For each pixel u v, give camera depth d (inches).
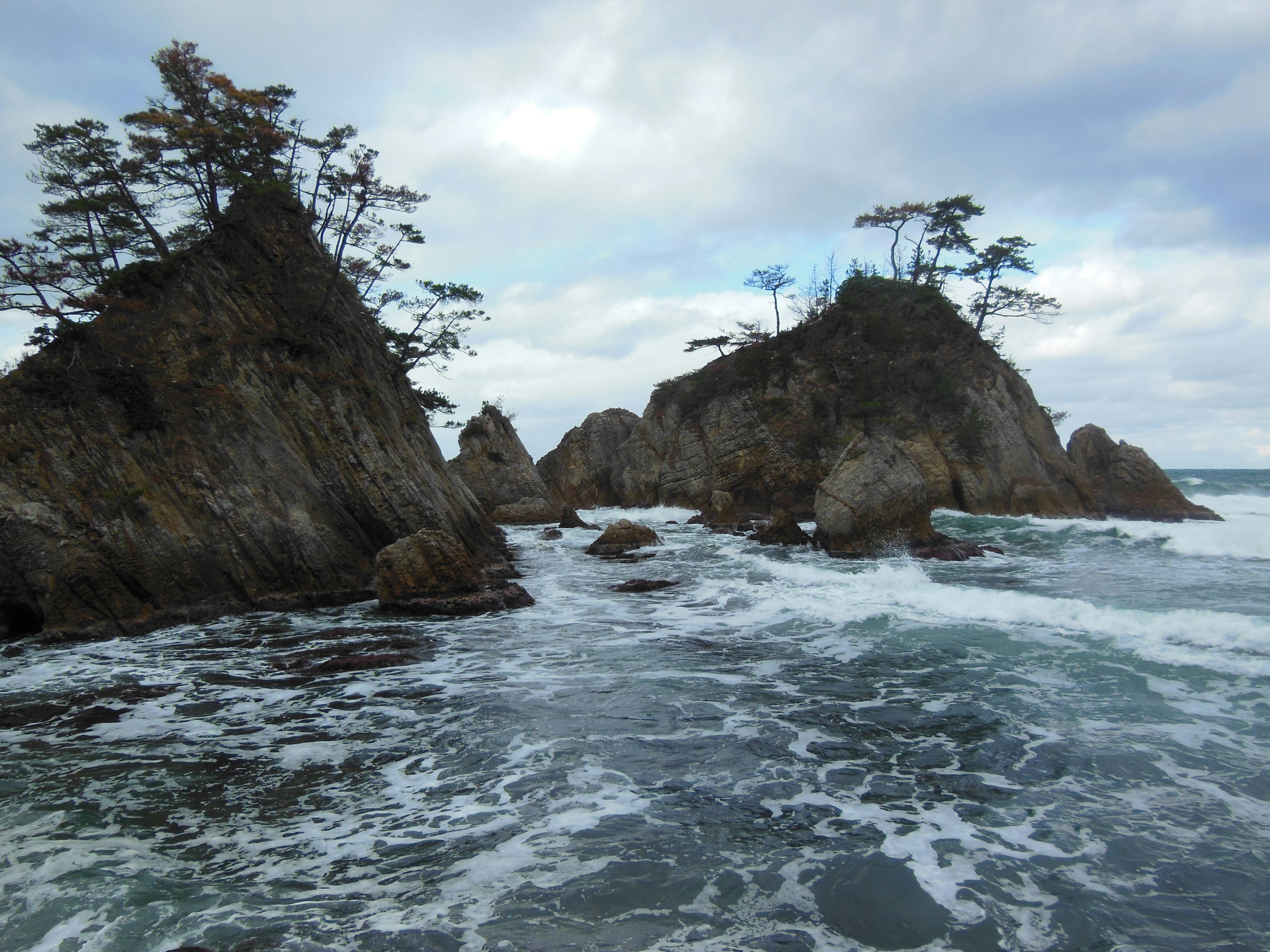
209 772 374.6
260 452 911.7
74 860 284.4
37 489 737.0
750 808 324.2
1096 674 500.4
